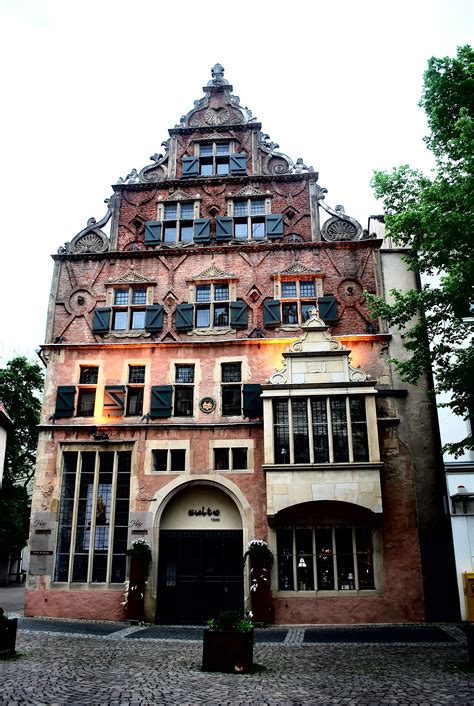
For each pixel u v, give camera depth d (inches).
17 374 1357.0
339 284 850.1
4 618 457.4
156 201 928.9
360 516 727.1
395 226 577.0
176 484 766.5
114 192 941.8
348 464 711.1
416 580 700.7
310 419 740.7
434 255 585.3
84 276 887.7
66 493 786.2
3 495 1322.6
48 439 802.2
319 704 320.5
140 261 889.5
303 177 917.8
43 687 350.0
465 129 504.4
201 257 880.9
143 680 379.9
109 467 789.9
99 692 343.0
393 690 350.0
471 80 540.7
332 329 829.2
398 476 743.7
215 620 433.4
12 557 1589.6
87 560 755.4
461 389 561.6
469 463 724.7
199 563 753.0
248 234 900.0
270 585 703.1
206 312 859.4
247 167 946.1
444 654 476.1
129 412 815.1
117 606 727.7
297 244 868.6
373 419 731.4
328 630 644.7
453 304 577.6
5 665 415.5
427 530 723.4
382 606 692.7
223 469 771.4
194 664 442.0
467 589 681.6
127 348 837.8
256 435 777.6
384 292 839.7
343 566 713.0
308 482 711.7
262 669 422.9
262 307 845.8
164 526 768.3
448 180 564.1
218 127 968.9
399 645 534.3
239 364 822.5
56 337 856.9
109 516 768.3
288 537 729.6
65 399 817.5
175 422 794.2
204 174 955.3
